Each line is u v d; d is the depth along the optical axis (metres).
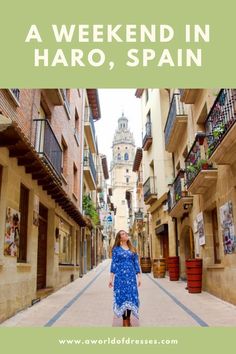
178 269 17.00
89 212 23.72
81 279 18.86
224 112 9.02
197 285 11.91
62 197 12.70
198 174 10.78
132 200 54.62
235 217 9.12
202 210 12.54
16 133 6.92
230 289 9.48
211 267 11.24
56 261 13.30
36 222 10.18
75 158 19.69
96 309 8.79
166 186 20.20
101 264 38.78
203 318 7.52
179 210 16.05
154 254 23.92
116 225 85.56
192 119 14.27
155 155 22.94
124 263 6.48
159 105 22.22
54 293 12.30
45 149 11.48
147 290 12.98
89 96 26.47
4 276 7.43
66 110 16.53
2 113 8.36
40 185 10.80
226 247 9.78
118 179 88.75
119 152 91.06
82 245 22.50
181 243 17.38
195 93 13.21
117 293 6.34
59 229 14.27
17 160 8.36
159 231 21.89
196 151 12.16
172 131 16.59
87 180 25.64
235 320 7.27
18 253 8.88
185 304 9.50
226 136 7.88
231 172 9.33
